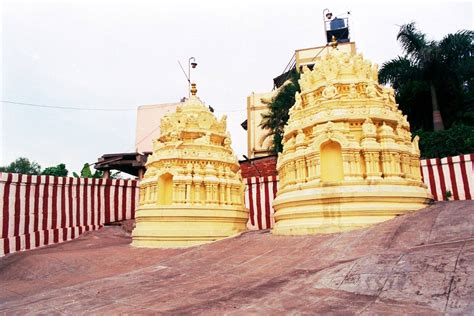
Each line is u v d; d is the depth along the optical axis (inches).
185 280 493.0
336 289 349.1
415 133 1318.9
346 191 677.3
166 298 402.0
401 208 669.9
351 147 711.7
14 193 1153.4
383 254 403.5
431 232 455.5
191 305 360.8
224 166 1004.6
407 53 1472.7
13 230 1127.0
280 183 878.4
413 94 1433.3
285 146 849.5
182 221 890.7
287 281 406.6
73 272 666.8
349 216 667.4
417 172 786.8
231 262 568.1
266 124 1712.6
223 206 939.3
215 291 410.0
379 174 707.4
